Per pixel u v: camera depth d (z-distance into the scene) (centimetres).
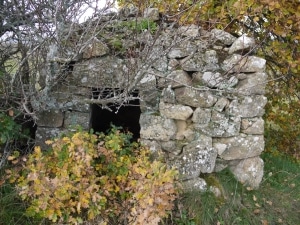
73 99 420
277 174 522
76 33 390
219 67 422
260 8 472
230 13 489
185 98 414
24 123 430
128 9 420
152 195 344
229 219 405
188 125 423
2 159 374
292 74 582
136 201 364
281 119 631
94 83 417
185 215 398
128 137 417
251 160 441
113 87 406
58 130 425
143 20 405
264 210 430
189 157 415
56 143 361
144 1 398
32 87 387
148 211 344
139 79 352
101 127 546
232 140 430
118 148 375
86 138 375
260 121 435
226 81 421
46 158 361
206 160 419
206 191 415
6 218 354
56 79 393
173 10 446
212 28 481
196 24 445
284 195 466
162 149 421
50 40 365
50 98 411
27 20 384
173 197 372
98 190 356
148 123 420
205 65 418
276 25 509
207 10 499
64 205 339
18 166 388
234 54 425
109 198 380
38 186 329
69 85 418
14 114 398
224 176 433
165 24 398
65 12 363
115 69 411
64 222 349
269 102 625
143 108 421
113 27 404
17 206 366
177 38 374
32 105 393
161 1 428
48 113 423
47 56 376
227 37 435
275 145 636
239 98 425
